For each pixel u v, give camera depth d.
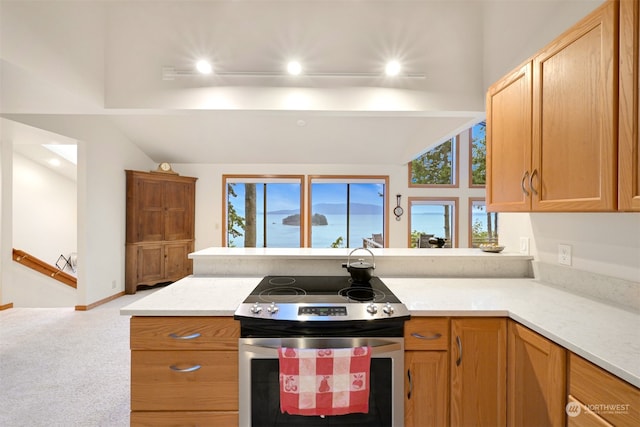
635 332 1.05
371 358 1.26
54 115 3.29
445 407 1.29
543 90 1.33
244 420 1.25
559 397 1.02
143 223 4.55
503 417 1.29
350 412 1.20
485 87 2.25
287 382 1.19
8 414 1.83
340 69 2.25
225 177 5.43
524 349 1.20
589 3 1.49
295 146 4.98
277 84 2.23
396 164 5.53
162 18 2.21
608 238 1.42
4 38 1.62
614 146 1.03
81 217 3.73
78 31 2.00
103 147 4.04
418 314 1.28
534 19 1.81
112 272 4.17
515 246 2.07
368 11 2.25
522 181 1.45
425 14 2.27
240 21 2.22
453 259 1.95
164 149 4.96
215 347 1.26
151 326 1.27
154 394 1.27
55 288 4.41
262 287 1.64
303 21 2.24
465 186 5.56
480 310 1.29
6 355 2.56
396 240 5.52
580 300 1.42
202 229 5.41
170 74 2.21
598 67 1.08
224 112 2.28
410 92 2.26
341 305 1.34
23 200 5.33
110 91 2.21
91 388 2.09
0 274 3.70
